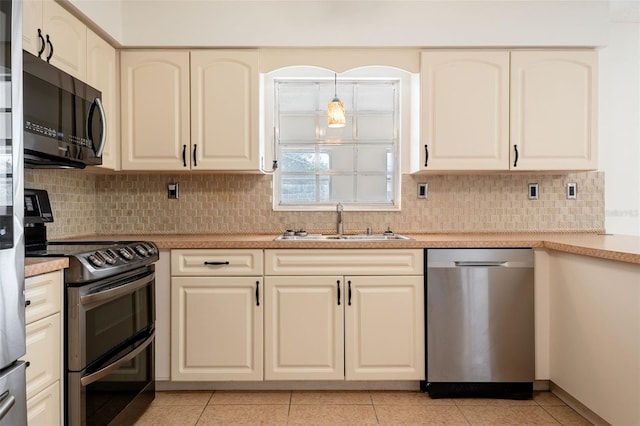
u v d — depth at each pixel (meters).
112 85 2.59
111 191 2.97
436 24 2.62
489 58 2.65
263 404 2.35
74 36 2.18
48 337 1.52
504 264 2.41
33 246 2.03
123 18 2.60
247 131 2.66
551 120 2.65
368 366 2.43
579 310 2.15
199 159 2.66
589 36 2.61
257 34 2.62
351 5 2.63
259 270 2.43
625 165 3.09
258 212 3.00
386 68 2.99
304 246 2.42
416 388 2.52
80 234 2.79
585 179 3.00
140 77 2.65
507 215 3.01
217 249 2.43
